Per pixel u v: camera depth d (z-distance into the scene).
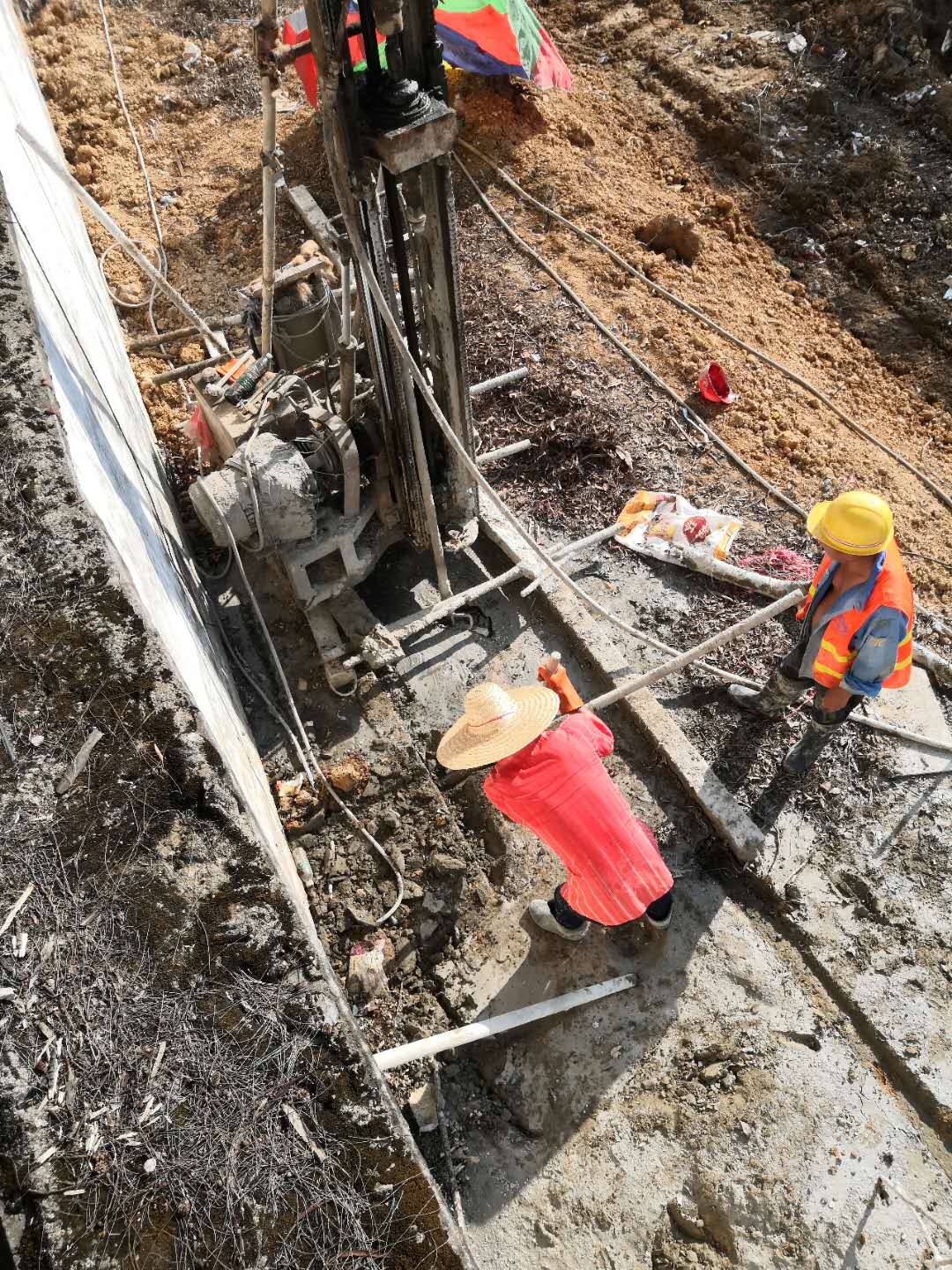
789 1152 3.92
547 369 6.84
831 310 8.41
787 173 9.09
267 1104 2.71
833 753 5.00
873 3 9.61
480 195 8.30
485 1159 4.00
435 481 5.46
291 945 2.92
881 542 3.83
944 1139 3.96
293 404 5.12
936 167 8.90
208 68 9.33
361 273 4.20
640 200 8.71
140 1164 2.58
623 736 5.11
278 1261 2.53
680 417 6.71
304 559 5.15
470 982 4.42
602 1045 4.21
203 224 8.09
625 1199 3.86
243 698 5.31
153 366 6.96
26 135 3.98
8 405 3.41
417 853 4.78
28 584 3.25
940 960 4.36
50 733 3.11
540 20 10.64
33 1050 2.69
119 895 2.91
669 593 5.68
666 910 4.20
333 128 3.79
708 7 10.48
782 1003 4.30
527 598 5.68
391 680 5.38
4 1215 2.52
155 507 4.91
